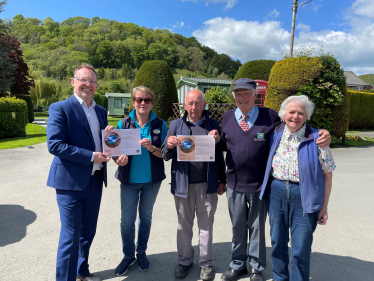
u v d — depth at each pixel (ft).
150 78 33.01
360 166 21.39
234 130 7.37
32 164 21.88
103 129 7.46
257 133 7.07
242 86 6.89
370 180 17.40
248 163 7.11
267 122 7.15
